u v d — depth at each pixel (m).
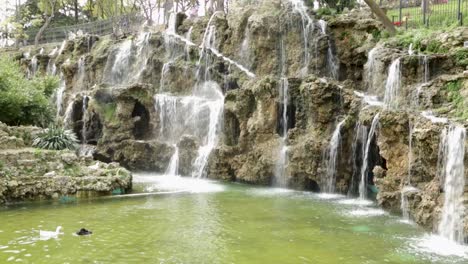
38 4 58.31
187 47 32.03
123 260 10.91
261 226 14.25
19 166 17.91
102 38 39.81
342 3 29.92
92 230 13.62
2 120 23.34
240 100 24.38
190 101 28.12
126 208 16.80
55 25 64.88
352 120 19.69
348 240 12.73
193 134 27.62
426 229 13.60
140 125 30.14
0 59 30.69
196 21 33.94
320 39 25.56
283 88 22.75
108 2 56.81
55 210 16.34
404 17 28.56
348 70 24.75
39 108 24.94
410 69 18.06
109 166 20.62
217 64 29.72
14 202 17.34
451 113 14.77
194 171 25.77
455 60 17.64
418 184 14.75
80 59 37.53
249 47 28.75
